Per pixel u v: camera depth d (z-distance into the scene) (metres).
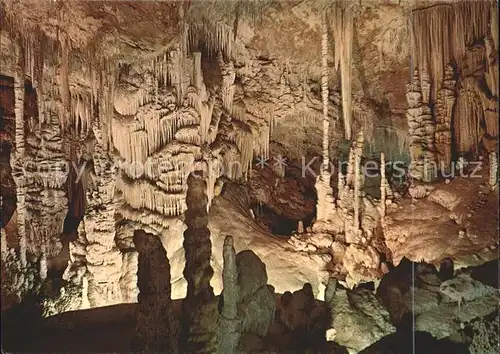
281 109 11.30
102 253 8.38
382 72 11.20
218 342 5.58
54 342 6.94
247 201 10.37
